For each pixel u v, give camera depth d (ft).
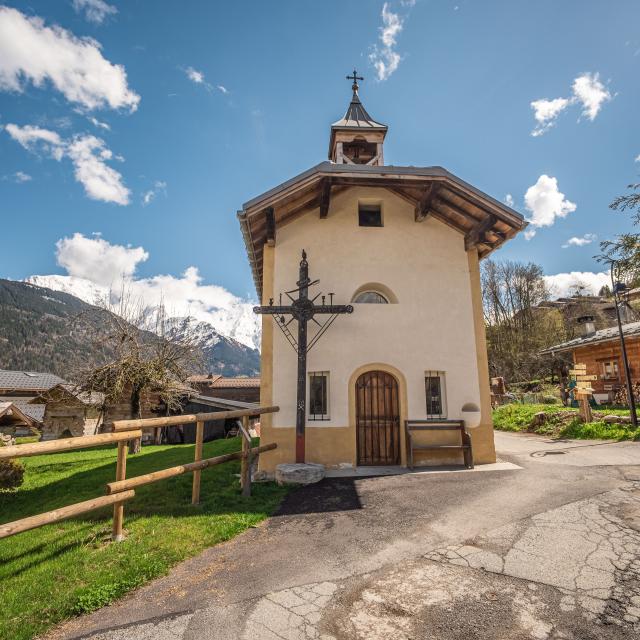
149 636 10.03
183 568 13.60
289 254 30.58
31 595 12.00
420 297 30.45
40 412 114.32
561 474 22.72
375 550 14.35
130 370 46.80
